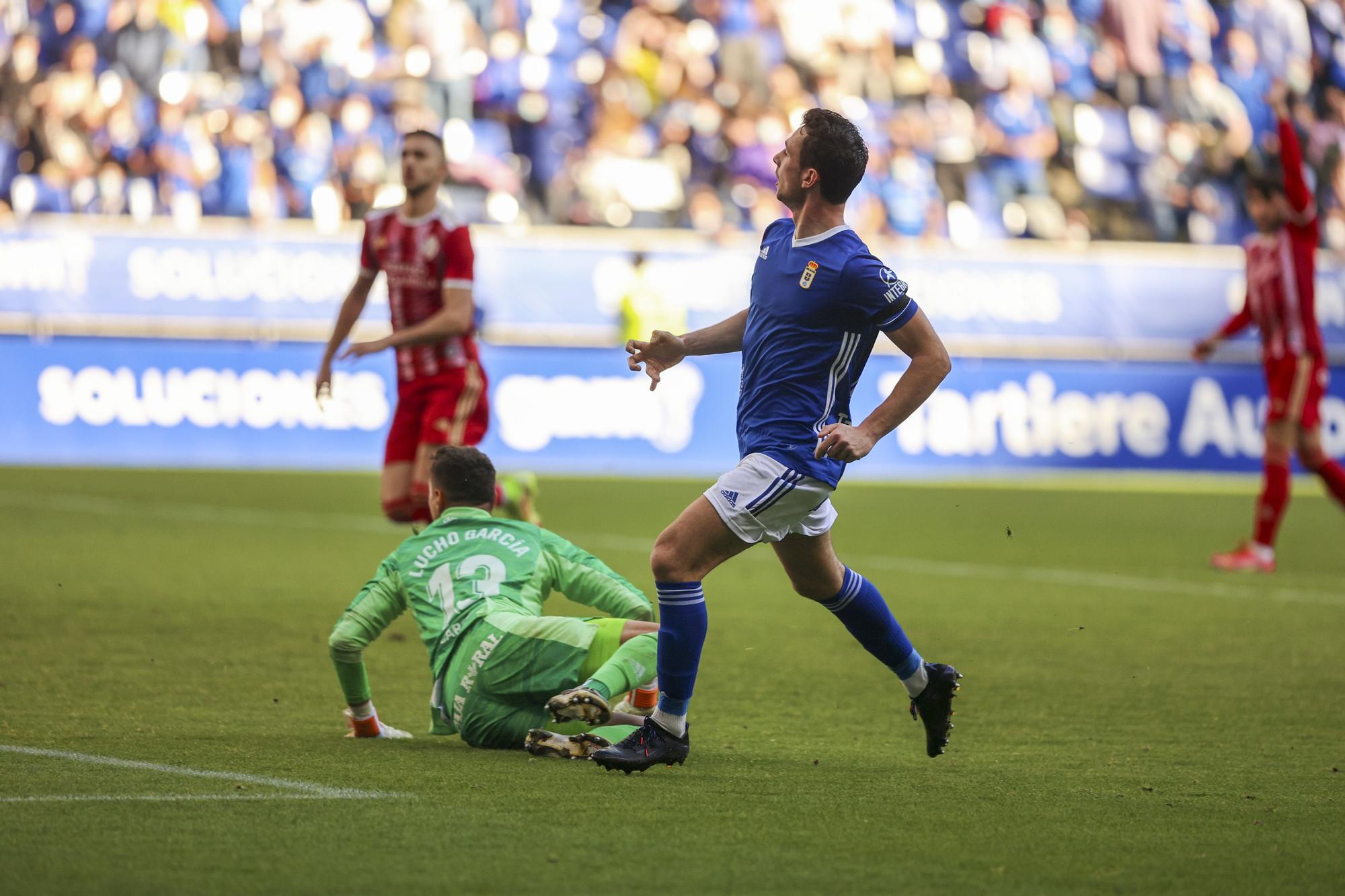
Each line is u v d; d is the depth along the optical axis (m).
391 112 70.81
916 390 14.04
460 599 15.76
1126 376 67.38
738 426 14.84
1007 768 15.40
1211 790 14.45
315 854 11.14
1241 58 81.62
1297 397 35.69
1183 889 10.89
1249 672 22.16
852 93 77.12
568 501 49.50
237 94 69.25
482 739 15.50
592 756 14.19
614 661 14.55
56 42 69.31
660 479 59.06
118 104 68.19
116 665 20.55
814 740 16.83
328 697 18.81
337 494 49.78
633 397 63.66
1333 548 41.78
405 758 14.87
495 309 62.44
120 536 37.16
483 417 25.56
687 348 15.92
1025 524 46.66
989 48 78.88
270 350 60.84
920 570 34.81
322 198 68.50
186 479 54.03
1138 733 17.62
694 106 74.88
